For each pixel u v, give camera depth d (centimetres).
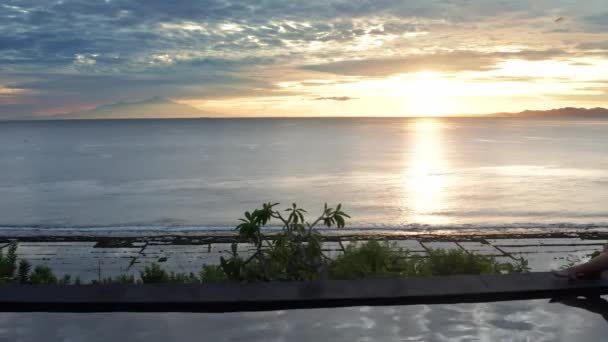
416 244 1367
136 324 347
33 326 344
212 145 11306
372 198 3316
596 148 9156
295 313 365
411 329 339
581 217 2570
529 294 388
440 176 4697
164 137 16962
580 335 330
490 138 14150
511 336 330
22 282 597
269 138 15225
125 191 3838
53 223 2580
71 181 4581
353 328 341
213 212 2861
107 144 12444
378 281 400
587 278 405
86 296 370
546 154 7656
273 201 3225
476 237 1466
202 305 368
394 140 13362
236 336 329
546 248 1337
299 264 552
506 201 3141
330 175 4847
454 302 383
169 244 1452
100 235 1616
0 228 1881
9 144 12744
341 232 1623
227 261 557
